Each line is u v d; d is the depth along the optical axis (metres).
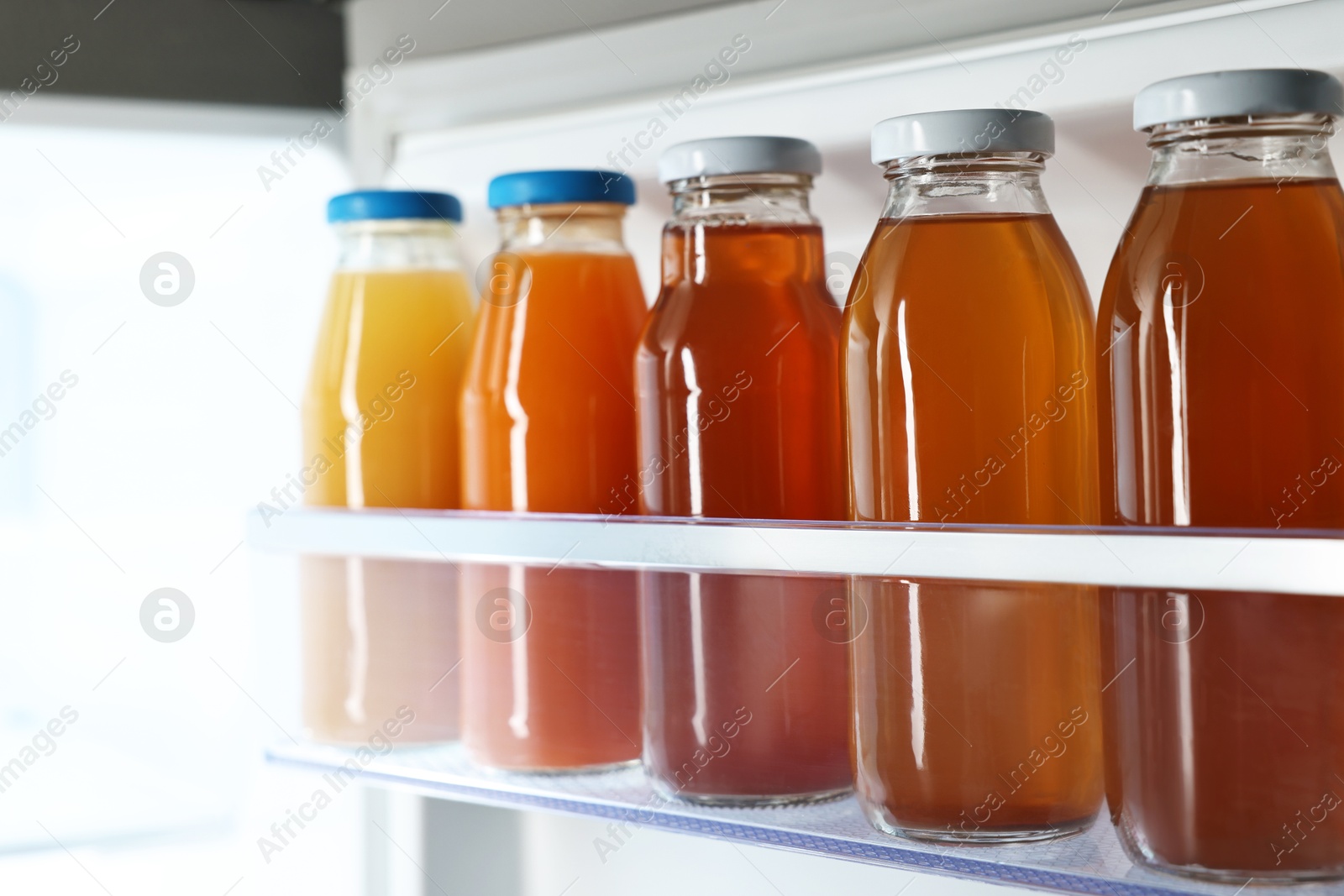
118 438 1.22
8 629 1.29
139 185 0.99
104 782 1.21
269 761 0.80
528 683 0.70
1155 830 0.51
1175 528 0.49
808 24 0.72
